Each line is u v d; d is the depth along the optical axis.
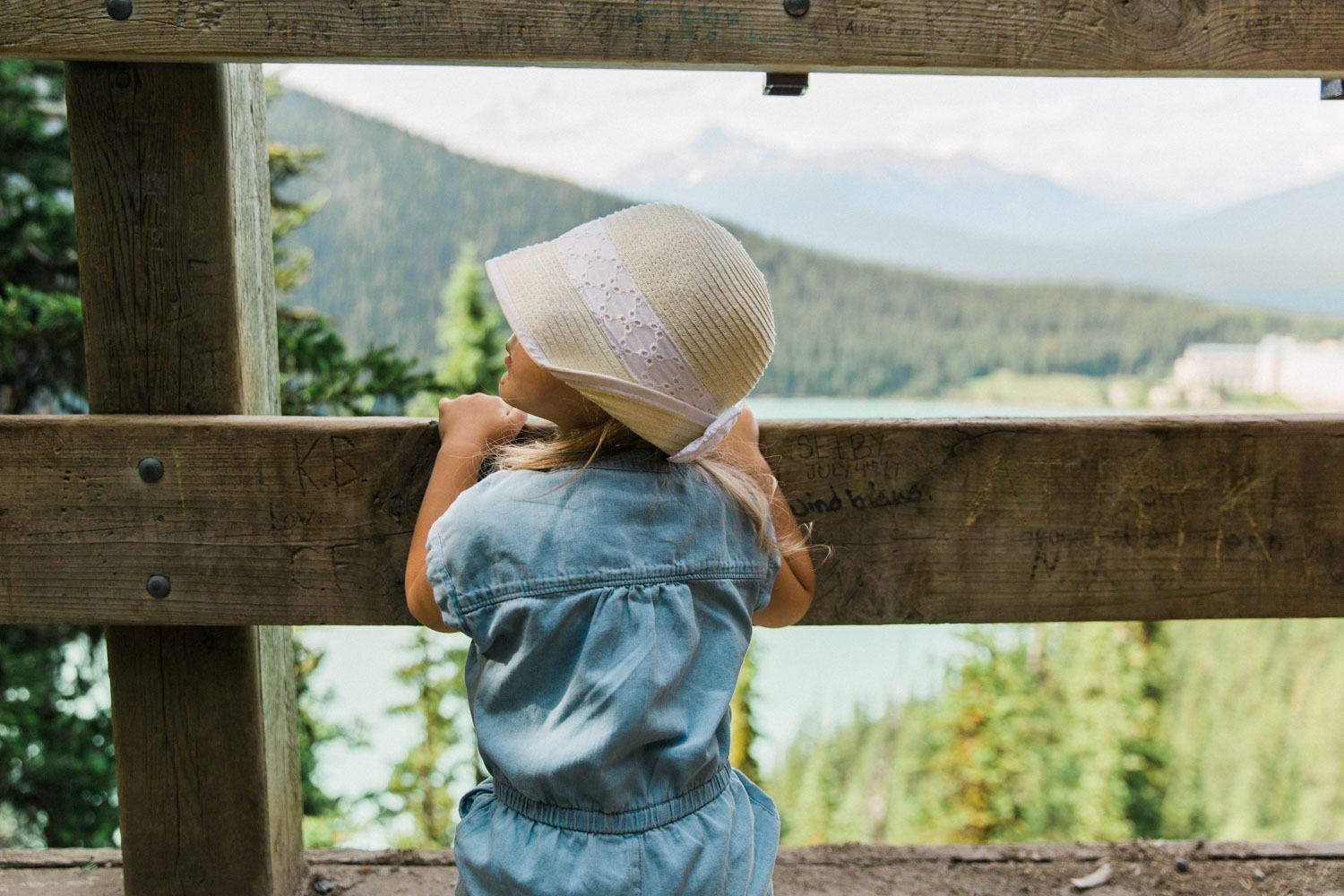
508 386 1.15
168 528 1.46
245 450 1.45
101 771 6.43
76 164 1.43
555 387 1.12
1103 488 1.53
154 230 1.45
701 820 1.09
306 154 7.62
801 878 1.91
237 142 1.49
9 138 6.50
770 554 1.22
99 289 1.46
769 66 1.36
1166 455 1.52
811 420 1.50
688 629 1.09
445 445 1.32
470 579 1.08
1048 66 1.38
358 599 1.48
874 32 1.35
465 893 1.11
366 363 5.07
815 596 1.52
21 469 1.45
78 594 1.48
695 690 1.10
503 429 1.34
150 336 1.47
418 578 1.19
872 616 1.53
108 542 1.47
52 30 1.30
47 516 1.46
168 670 1.59
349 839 10.05
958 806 20.42
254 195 1.58
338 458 1.45
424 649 11.41
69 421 1.44
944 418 1.51
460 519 1.10
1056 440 1.51
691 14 1.33
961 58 1.37
